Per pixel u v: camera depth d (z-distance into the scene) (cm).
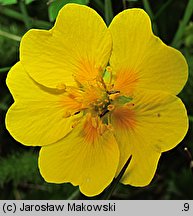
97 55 7
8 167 9
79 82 7
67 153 7
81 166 7
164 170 9
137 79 7
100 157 7
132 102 7
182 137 7
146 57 7
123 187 9
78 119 7
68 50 7
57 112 7
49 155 7
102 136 7
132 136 7
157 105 7
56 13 8
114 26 7
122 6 9
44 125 7
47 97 7
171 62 7
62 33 7
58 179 7
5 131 9
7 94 9
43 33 7
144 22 7
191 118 9
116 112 7
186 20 9
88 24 7
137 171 7
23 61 7
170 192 9
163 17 9
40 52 7
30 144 7
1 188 9
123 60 7
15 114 7
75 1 8
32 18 9
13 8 10
